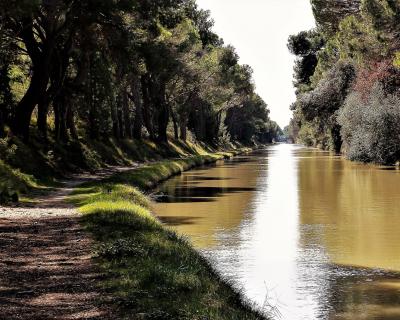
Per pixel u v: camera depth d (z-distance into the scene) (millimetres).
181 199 32812
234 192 36688
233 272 15930
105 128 56781
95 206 22000
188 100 86125
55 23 37156
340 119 69688
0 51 34469
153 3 37312
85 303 9711
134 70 42094
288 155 100750
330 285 14555
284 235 21438
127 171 44062
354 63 69625
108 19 35250
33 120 47344
